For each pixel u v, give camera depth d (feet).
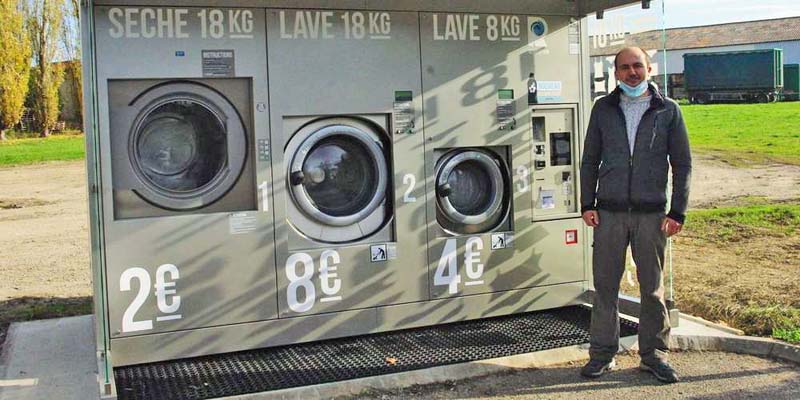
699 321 18.49
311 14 16.69
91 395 14.64
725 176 45.73
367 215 17.57
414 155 17.78
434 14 17.83
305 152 16.84
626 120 14.92
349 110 17.07
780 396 13.96
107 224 15.37
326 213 17.34
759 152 52.11
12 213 44.73
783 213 35.55
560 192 19.63
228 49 16.07
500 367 15.57
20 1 68.39
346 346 16.97
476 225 18.80
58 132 70.79
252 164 16.48
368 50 17.21
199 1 15.81
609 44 19.39
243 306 16.39
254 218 16.39
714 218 35.06
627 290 19.33
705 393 14.23
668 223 14.61
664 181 14.73
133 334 15.67
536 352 16.21
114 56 15.30
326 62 16.84
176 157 16.24
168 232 15.79
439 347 16.78
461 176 18.94
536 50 19.01
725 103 77.97
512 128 18.79
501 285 18.84
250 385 14.61
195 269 15.99
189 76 15.84
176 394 14.19
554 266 19.45
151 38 15.55
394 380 14.80
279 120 16.51
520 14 18.79
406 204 17.75
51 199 48.98
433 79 17.88
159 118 16.05
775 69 75.31
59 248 35.06
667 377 14.76
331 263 17.08
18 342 18.26
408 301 17.87
